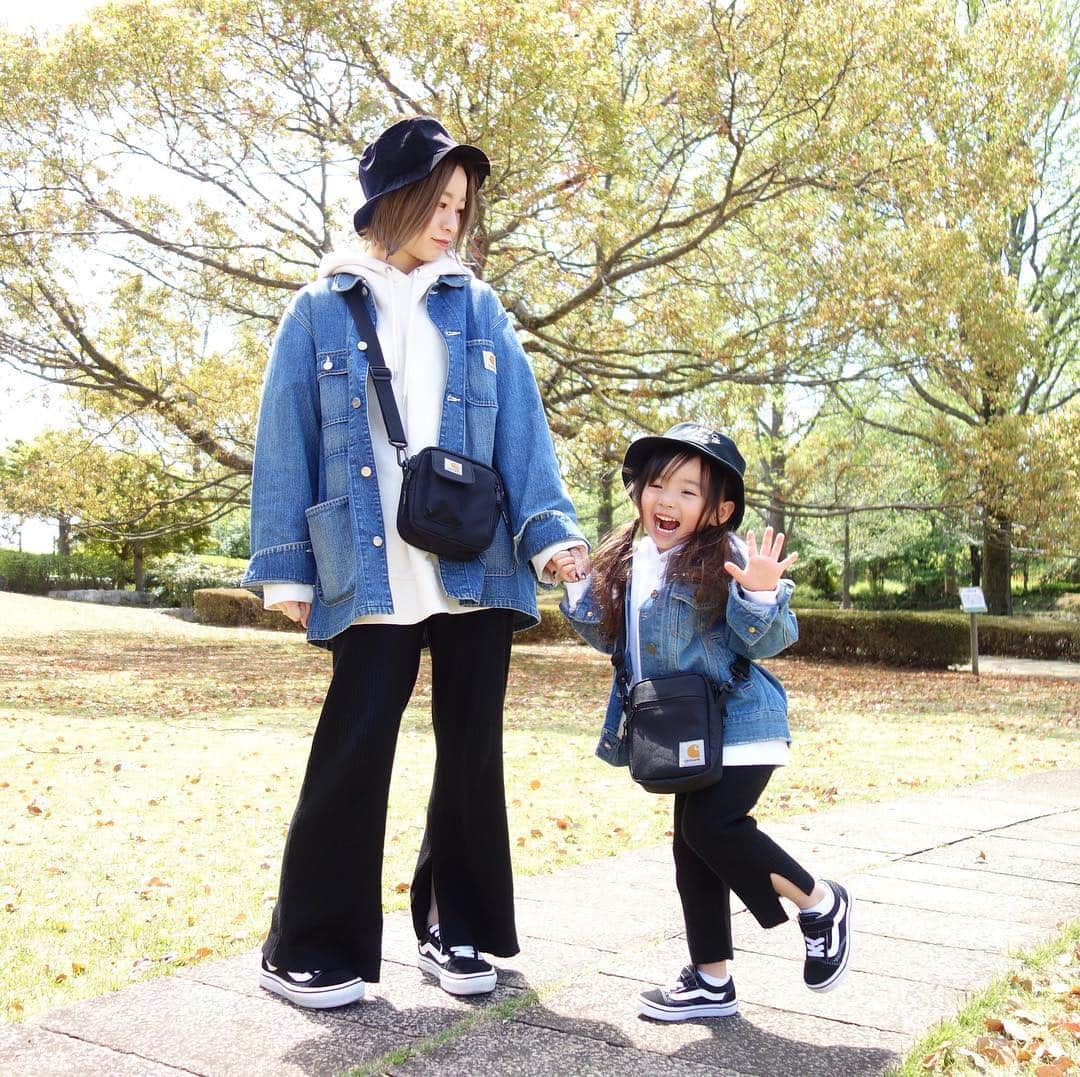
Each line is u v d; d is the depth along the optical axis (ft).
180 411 52.24
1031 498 51.29
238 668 47.67
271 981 8.45
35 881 12.98
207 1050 7.45
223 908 11.91
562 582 8.93
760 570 7.83
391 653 8.25
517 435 8.79
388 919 10.97
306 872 8.29
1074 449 50.39
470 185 8.80
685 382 51.31
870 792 19.85
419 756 23.08
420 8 39.52
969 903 11.68
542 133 41.42
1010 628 67.72
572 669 49.52
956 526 87.35
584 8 42.91
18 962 10.07
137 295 54.60
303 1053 7.40
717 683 8.10
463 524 8.02
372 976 8.41
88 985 9.34
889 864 13.53
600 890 12.08
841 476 73.10
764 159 47.78
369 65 44.75
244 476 63.77
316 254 53.83
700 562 8.22
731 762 7.91
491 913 8.77
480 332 8.86
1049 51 46.98
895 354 48.78
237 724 29.40
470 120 41.86
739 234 54.49
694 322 47.80
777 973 9.32
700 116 43.91
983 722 32.96
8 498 58.80
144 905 12.00
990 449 51.62
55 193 48.96
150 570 106.93
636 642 8.50
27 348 53.83
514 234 52.01
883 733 29.66
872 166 43.29
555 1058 7.40
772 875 7.83
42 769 20.94
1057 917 11.14
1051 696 42.16
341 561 8.16
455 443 8.48
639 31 46.50
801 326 44.27
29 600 85.56
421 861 9.14
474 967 8.53
